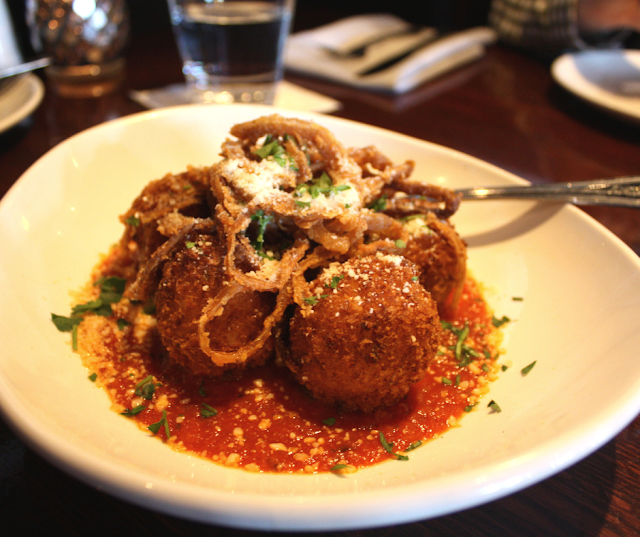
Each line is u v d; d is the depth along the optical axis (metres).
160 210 0.21
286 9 0.40
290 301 0.19
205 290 0.18
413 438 0.18
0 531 0.14
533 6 0.53
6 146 0.33
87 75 0.42
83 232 0.23
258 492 0.14
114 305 0.22
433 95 0.44
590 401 0.15
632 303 0.19
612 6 0.52
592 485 0.16
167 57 0.49
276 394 0.20
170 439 0.17
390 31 0.52
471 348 0.21
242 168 0.20
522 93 0.46
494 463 0.13
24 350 0.17
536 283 0.23
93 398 0.18
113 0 0.41
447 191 0.23
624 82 0.44
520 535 0.15
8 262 0.19
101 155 0.25
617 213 0.30
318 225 0.19
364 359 0.18
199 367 0.19
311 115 0.29
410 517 0.12
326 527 0.12
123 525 0.15
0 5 0.45
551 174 0.34
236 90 0.39
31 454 0.16
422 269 0.22
